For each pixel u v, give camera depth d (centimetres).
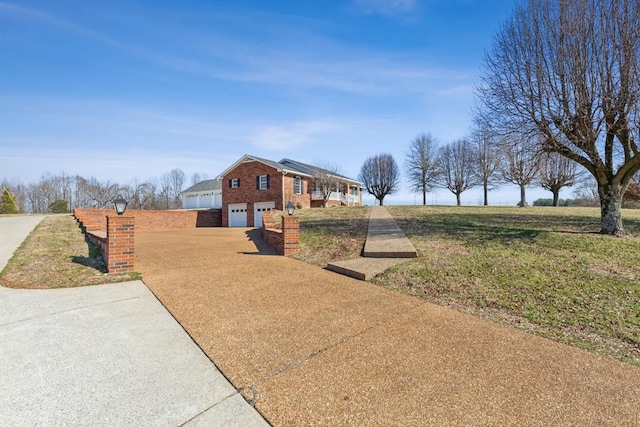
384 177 3694
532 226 927
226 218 2384
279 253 816
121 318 365
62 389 221
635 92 621
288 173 2220
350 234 928
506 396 219
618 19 648
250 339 311
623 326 340
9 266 594
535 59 768
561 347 299
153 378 238
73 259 662
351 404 208
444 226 980
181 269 625
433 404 209
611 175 758
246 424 187
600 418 196
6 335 314
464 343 305
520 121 811
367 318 370
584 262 557
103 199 3841
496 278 501
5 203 2886
